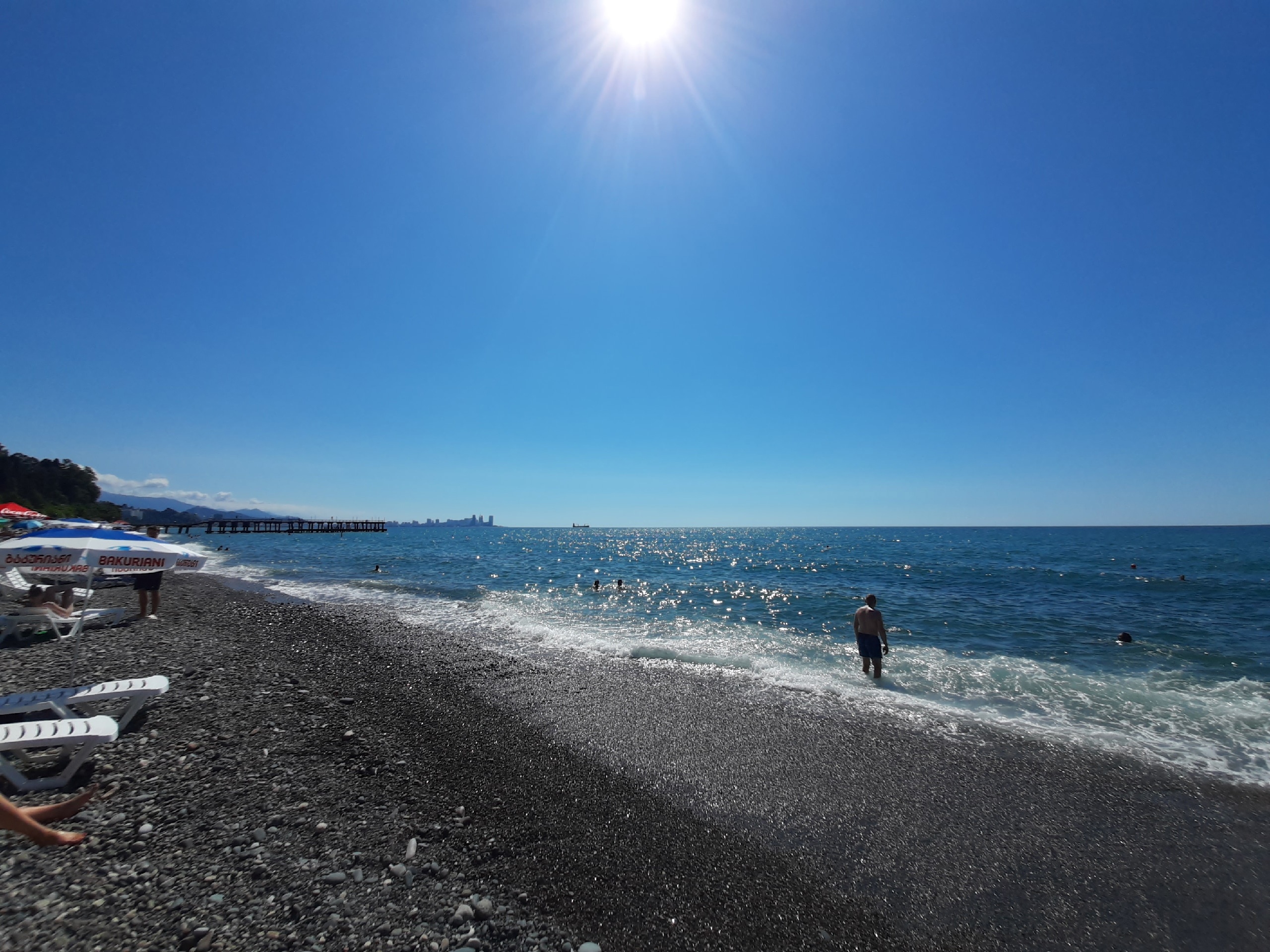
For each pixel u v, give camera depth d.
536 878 4.30
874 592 24.70
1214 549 62.56
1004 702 9.46
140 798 4.91
